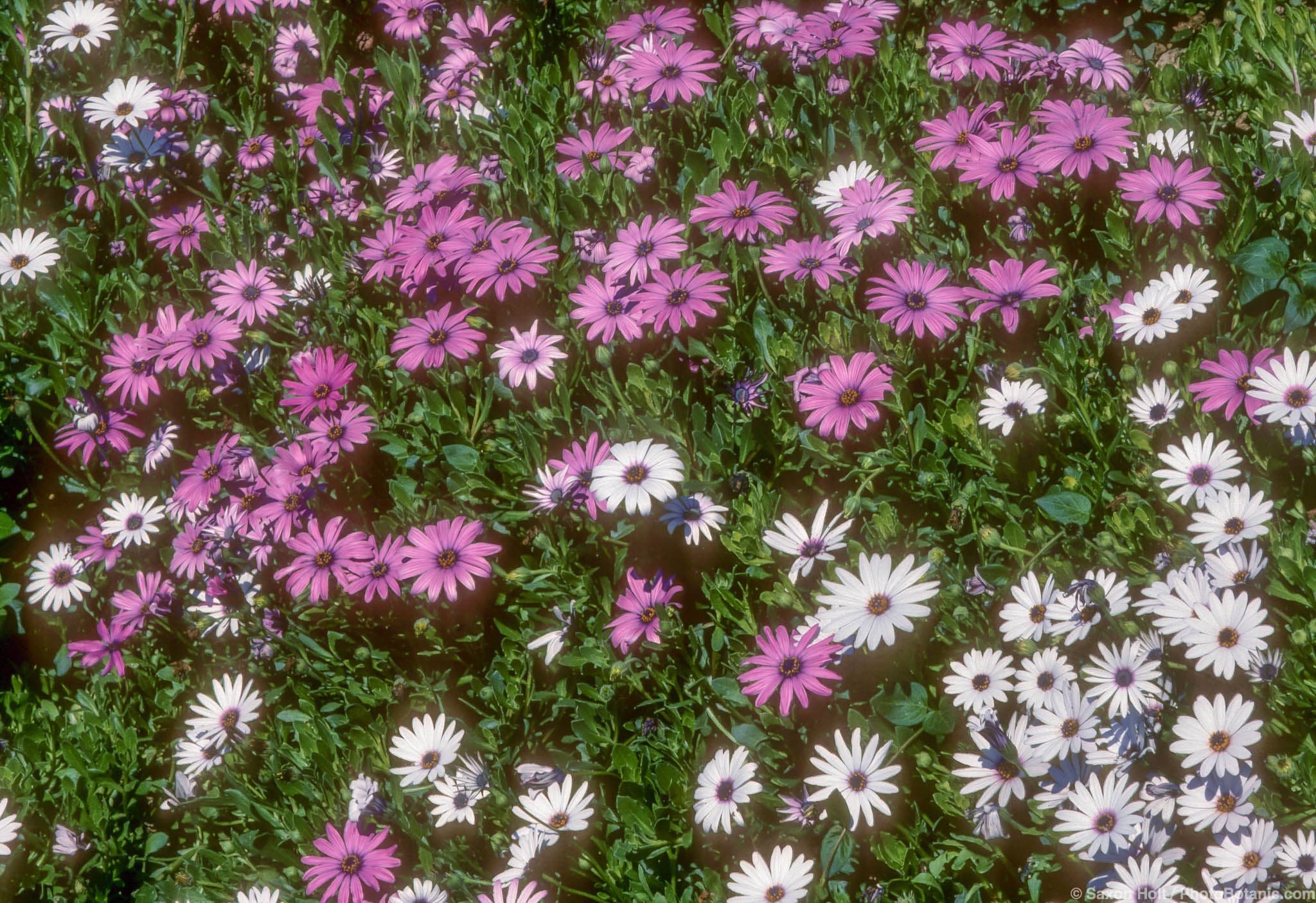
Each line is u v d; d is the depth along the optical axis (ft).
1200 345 12.44
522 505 13.14
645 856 11.32
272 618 12.75
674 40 16.11
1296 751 10.25
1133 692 10.03
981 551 11.76
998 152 13.29
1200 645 9.84
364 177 16.21
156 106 17.03
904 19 16.99
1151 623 10.46
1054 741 10.10
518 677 12.42
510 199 15.10
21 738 13.96
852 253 13.48
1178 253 13.08
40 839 13.42
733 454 12.62
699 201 13.89
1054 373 11.99
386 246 14.62
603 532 12.60
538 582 12.48
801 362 12.89
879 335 12.78
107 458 14.90
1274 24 14.61
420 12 17.83
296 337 15.15
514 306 14.35
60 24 18.34
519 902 10.84
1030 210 13.84
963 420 12.05
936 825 10.91
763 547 11.77
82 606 15.43
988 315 12.92
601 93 16.17
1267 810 9.93
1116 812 9.82
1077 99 14.53
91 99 17.25
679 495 12.07
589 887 11.57
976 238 14.05
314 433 13.34
